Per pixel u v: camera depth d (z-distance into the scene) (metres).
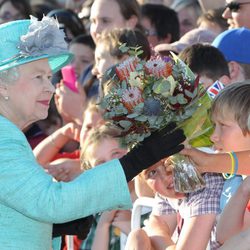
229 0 17.62
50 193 9.42
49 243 10.12
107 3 18.61
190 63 13.91
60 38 10.06
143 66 10.14
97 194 9.49
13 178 9.47
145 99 10.02
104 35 15.78
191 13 23.91
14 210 9.73
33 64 9.91
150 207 12.92
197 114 10.34
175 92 10.05
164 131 9.90
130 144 10.16
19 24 10.11
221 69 13.99
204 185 10.74
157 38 20.56
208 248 11.18
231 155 10.51
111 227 13.94
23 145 9.73
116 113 10.07
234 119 10.55
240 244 10.22
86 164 13.70
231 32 15.63
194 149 10.66
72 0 27.61
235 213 10.44
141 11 20.72
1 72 9.84
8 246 9.66
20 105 9.94
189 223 10.93
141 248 11.53
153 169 10.90
